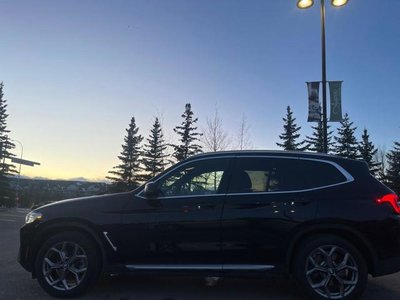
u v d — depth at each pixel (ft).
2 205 201.98
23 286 21.43
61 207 20.06
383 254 17.99
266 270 18.48
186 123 178.81
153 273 19.04
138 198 19.72
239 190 19.24
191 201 19.20
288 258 18.40
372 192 18.65
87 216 19.51
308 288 18.11
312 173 19.30
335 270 18.08
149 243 19.07
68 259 19.45
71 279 19.52
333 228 18.29
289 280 22.74
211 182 19.65
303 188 19.02
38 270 19.42
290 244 18.39
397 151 194.08
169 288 21.03
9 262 28.50
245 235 18.60
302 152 20.04
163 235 19.01
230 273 18.65
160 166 184.55
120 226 19.29
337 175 19.19
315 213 18.35
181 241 18.90
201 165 20.07
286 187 19.11
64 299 19.20
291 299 19.21
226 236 18.69
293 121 188.55
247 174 19.56
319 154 19.85
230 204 18.92
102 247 19.35
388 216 18.19
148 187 18.98
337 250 18.19
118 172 206.69
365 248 18.26
